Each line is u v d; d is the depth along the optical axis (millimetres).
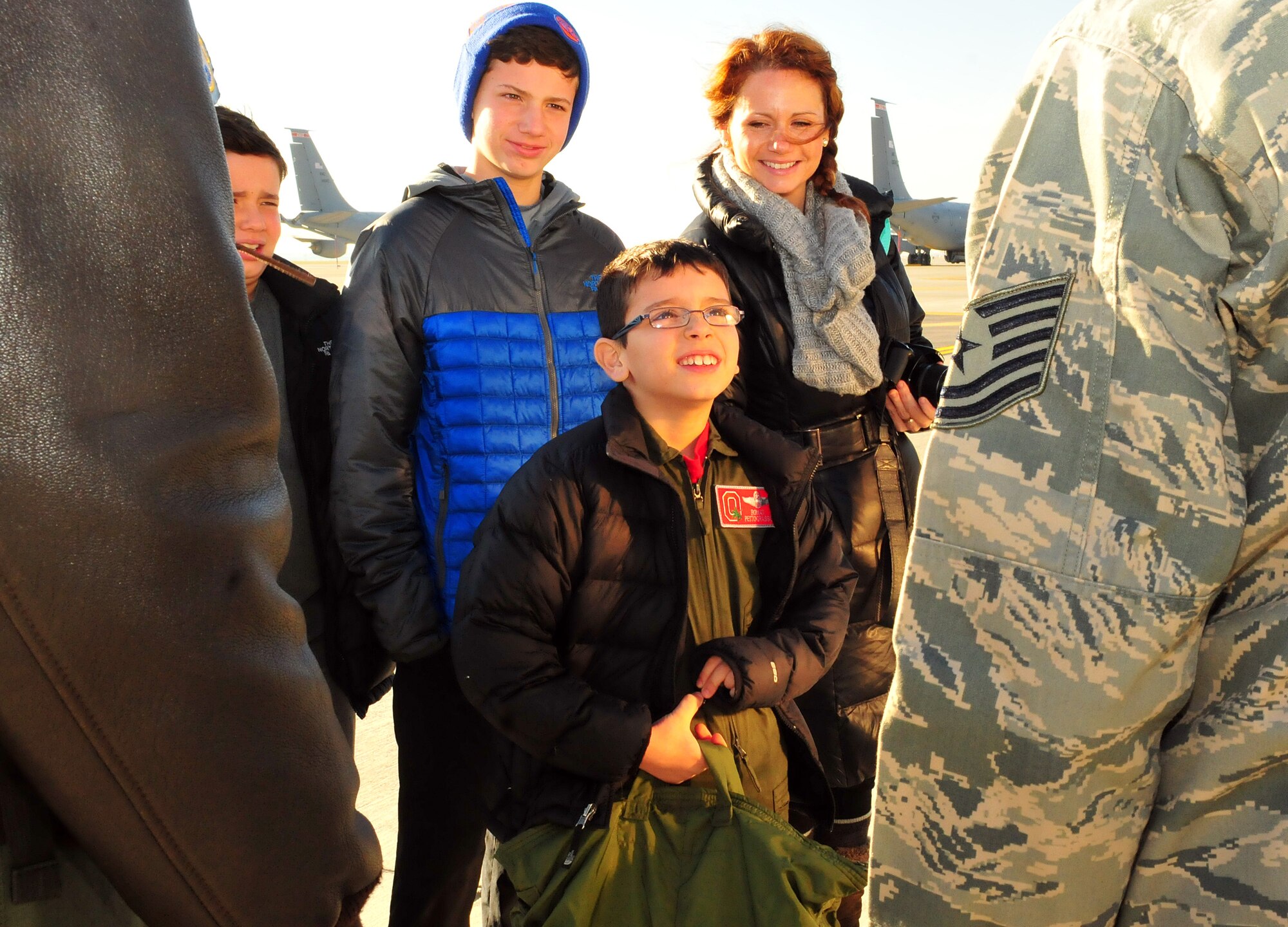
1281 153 672
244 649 659
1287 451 708
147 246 605
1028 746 741
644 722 1129
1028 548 751
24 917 637
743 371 1812
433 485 1698
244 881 688
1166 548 709
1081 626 726
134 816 634
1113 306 731
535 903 1110
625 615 1249
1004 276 789
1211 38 706
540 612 1219
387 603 1592
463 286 1670
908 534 1814
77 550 575
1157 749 759
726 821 1104
